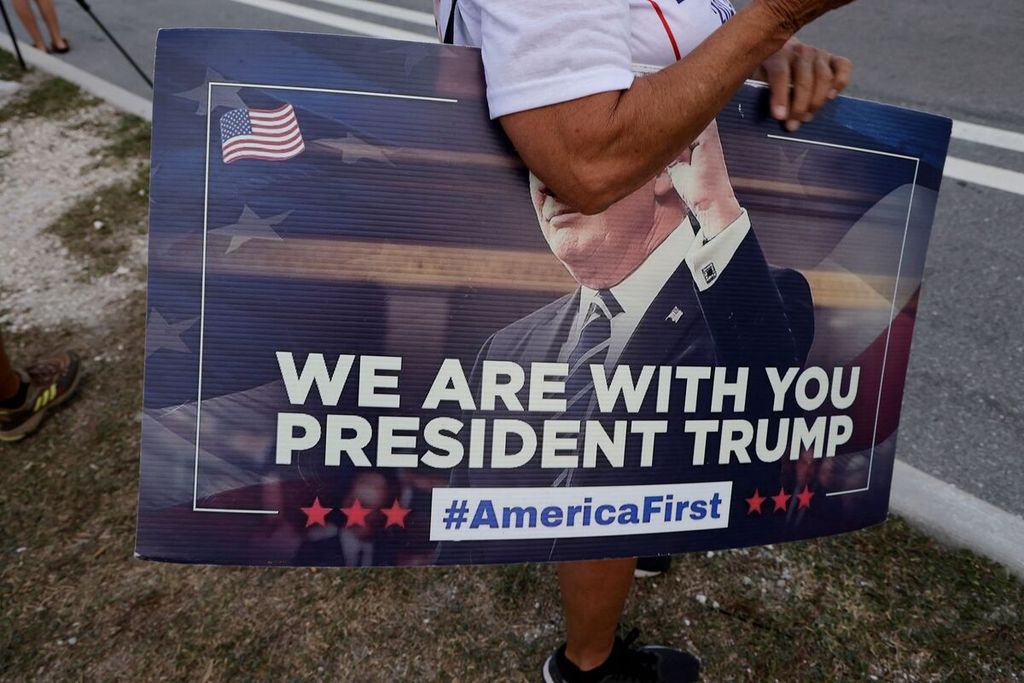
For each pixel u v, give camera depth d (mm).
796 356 1351
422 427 1229
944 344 3059
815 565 2062
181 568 2094
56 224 3824
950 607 1935
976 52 5742
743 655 1841
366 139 1131
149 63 6379
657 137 1043
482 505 1273
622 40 1025
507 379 1230
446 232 1167
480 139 1145
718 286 1276
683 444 1323
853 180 1313
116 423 2635
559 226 1188
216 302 1162
